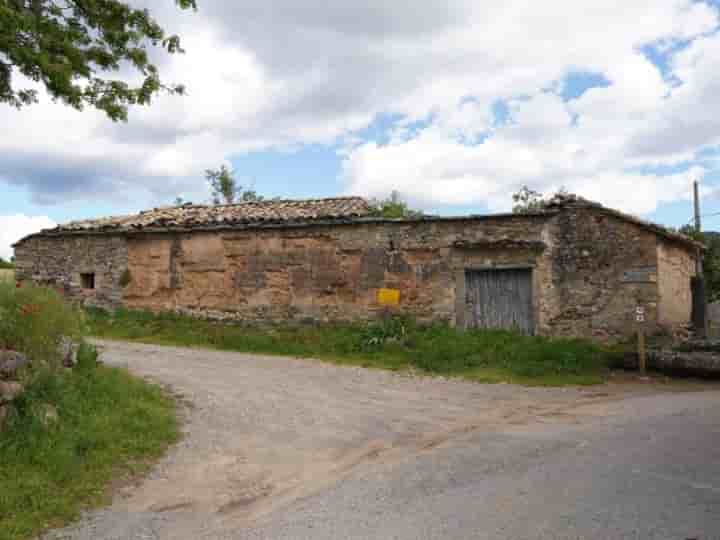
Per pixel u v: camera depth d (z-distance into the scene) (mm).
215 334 14133
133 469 5914
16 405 6008
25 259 17812
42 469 5410
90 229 16750
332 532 4367
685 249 14102
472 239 13266
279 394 9070
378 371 11172
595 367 11250
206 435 7027
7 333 6605
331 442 6828
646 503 4453
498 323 13156
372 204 17812
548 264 12914
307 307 14453
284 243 14773
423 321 13492
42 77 7391
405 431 7223
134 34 8094
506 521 4293
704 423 6809
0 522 4602
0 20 6523
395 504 4852
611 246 12570
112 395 7438
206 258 15523
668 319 12617
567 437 6555
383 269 13867
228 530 4621
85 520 4859
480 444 6469
